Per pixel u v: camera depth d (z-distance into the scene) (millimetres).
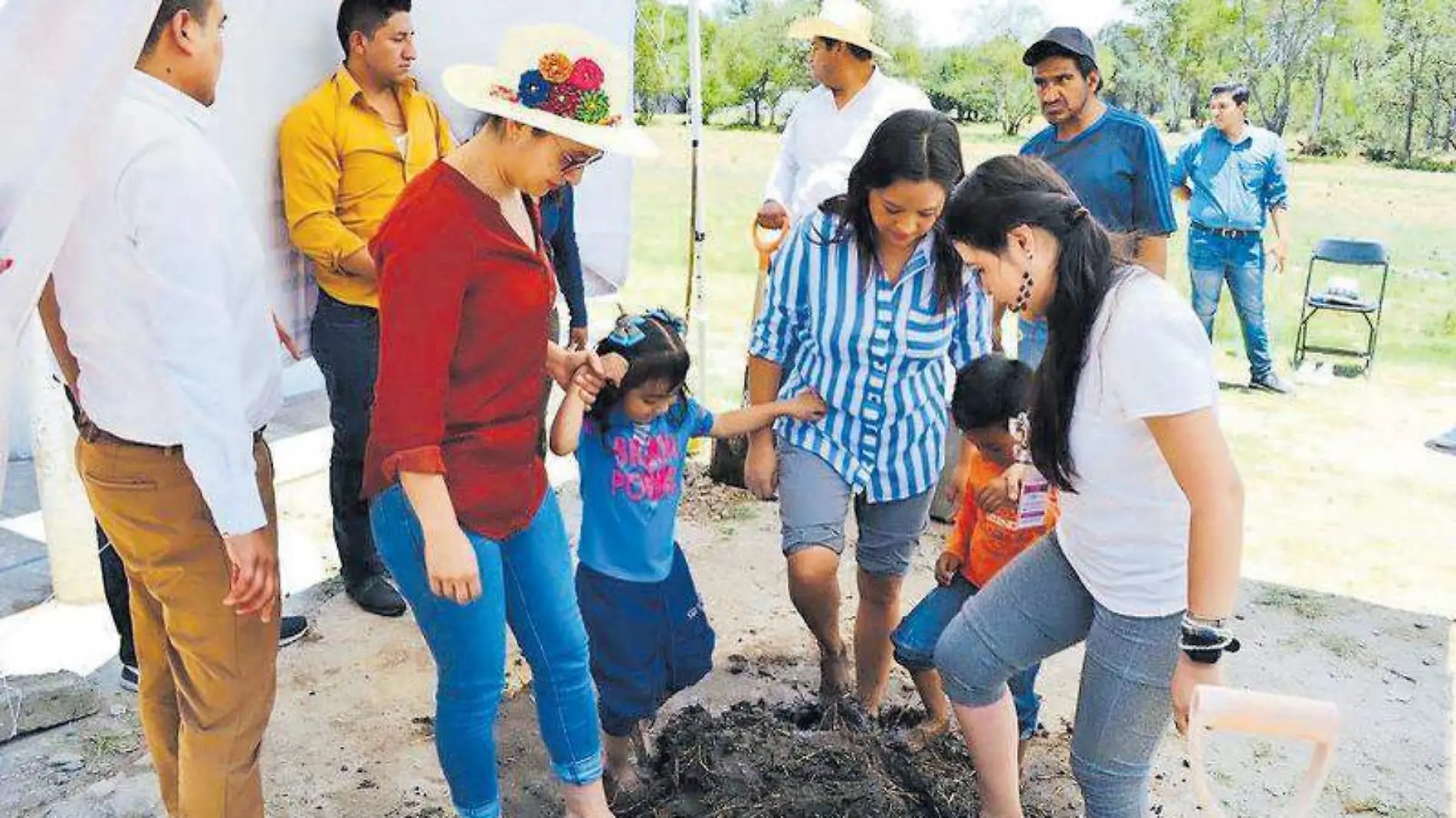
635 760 3418
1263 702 2117
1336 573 5129
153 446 2492
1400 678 4238
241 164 4078
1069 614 2727
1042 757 3695
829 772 3195
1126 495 2424
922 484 3447
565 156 2459
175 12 2346
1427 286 10906
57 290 2418
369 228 4172
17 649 4117
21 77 2029
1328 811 3475
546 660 2867
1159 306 2273
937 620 3297
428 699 3930
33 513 5207
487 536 2641
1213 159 7766
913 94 5391
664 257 12141
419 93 4418
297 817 3320
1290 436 7078
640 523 3104
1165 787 3568
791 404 3379
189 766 2744
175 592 2607
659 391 3020
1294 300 10570
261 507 2479
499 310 2465
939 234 3145
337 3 4258
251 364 2594
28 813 3303
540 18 5180
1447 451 6824
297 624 4281
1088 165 4789
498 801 2914
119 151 2289
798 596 3453
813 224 3328
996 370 3061
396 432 2410
